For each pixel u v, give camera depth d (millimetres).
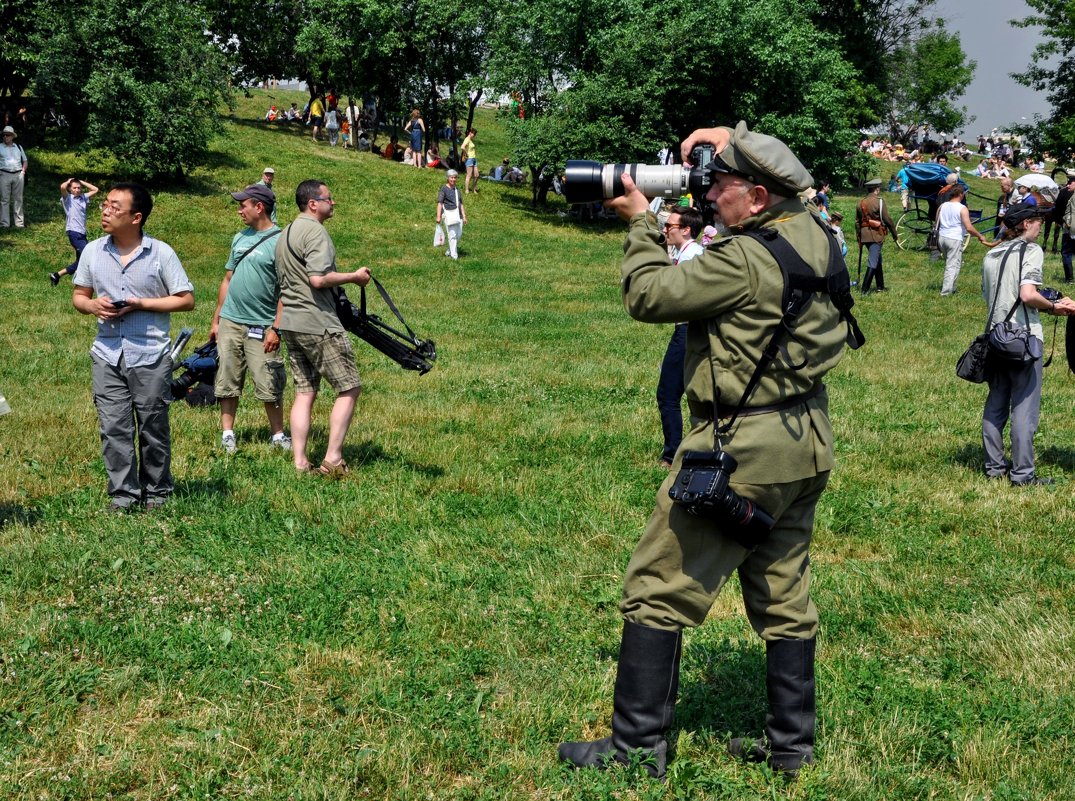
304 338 6562
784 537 3234
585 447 7855
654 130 27875
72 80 23109
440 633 4410
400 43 33438
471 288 17953
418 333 13305
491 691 3914
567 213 29250
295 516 5875
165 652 4074
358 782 3289
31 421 7871
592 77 28672
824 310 3080
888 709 3795
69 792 3148
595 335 13578
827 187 29812
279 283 6668
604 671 4062
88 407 8461
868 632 4586
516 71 29844
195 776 3256
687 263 3074
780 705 3314
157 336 5688
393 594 4797
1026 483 7070
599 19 28938
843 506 6484
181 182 25141
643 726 3258
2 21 22906
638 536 5816
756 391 3043
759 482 3041
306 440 6844
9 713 3574
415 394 9656
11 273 17031
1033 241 6887
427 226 24719
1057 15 36125
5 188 19531
